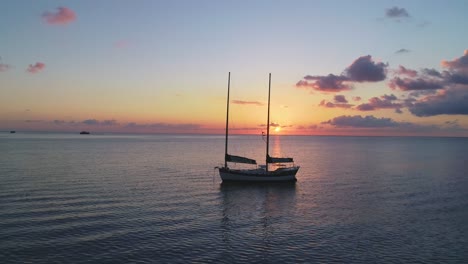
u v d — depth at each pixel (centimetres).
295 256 2977
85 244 3138
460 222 4006
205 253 3017
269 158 7075
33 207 4350
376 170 9025
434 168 9519
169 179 6919
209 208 4628
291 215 4331
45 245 3091
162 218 4034
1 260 2773
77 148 16525
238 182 6619
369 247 3191
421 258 2948
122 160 10619
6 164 8869
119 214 4141
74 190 5484
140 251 3020
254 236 3481
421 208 4697
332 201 5178
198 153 14475
